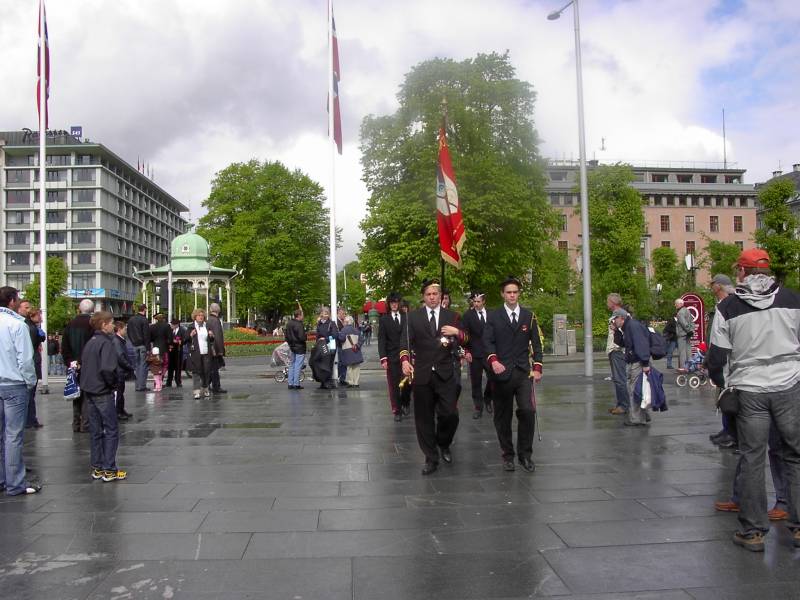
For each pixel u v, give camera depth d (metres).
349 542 5.03
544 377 19.27
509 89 34.09
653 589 4.08
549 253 49.22
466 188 32.12
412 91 34.78
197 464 7.87
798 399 4.82
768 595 3.97
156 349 16.66
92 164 99.50
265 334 52.16
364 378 21.30
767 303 4.94
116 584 4.28
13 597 4.09
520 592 4.06
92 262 99.25
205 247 45.62
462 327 11.40
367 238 35.72
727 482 6.68
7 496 6.50
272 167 57.53
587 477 6.98
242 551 4.86
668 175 93.94
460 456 8.18
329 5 18.25
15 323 6.62
